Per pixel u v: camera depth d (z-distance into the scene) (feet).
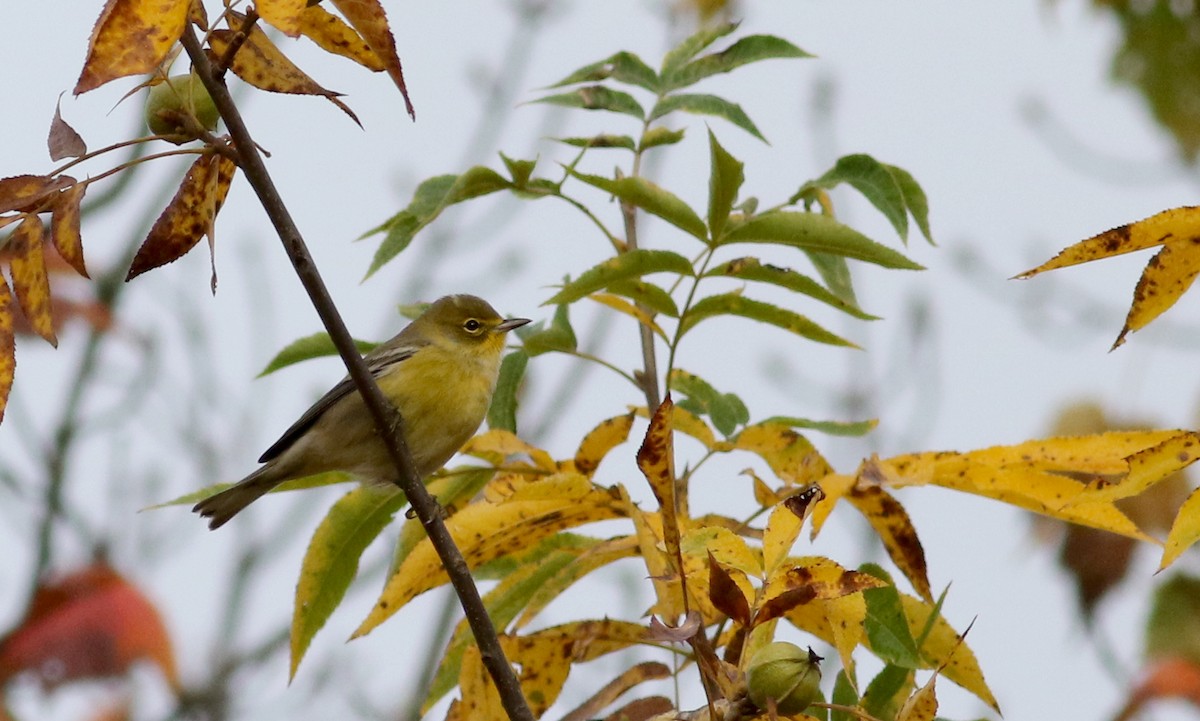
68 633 48.88
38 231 25.72
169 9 21.40
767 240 32.48
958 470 29.99
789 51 37.32
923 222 35.42
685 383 35.22
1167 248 23.68
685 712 25.44
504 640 31.22
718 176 31.53
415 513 33.55
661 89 37.27
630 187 32.01
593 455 33.78
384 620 31.07
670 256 32.45
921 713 23.91
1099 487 22.99
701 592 27.78
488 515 31.68
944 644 30.48
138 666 49.37
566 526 32.09
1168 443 22.84
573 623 31.27
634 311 34.63
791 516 24.67
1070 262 23.85
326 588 33.73
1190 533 21.71
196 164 27.45
